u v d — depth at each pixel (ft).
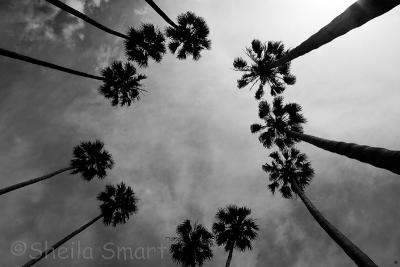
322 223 32.27
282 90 54.85
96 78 45.42
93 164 59.26
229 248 53.11
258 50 51.88
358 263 22.44
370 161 15.69
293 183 53.47
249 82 54.65
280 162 58.90
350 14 14.28
